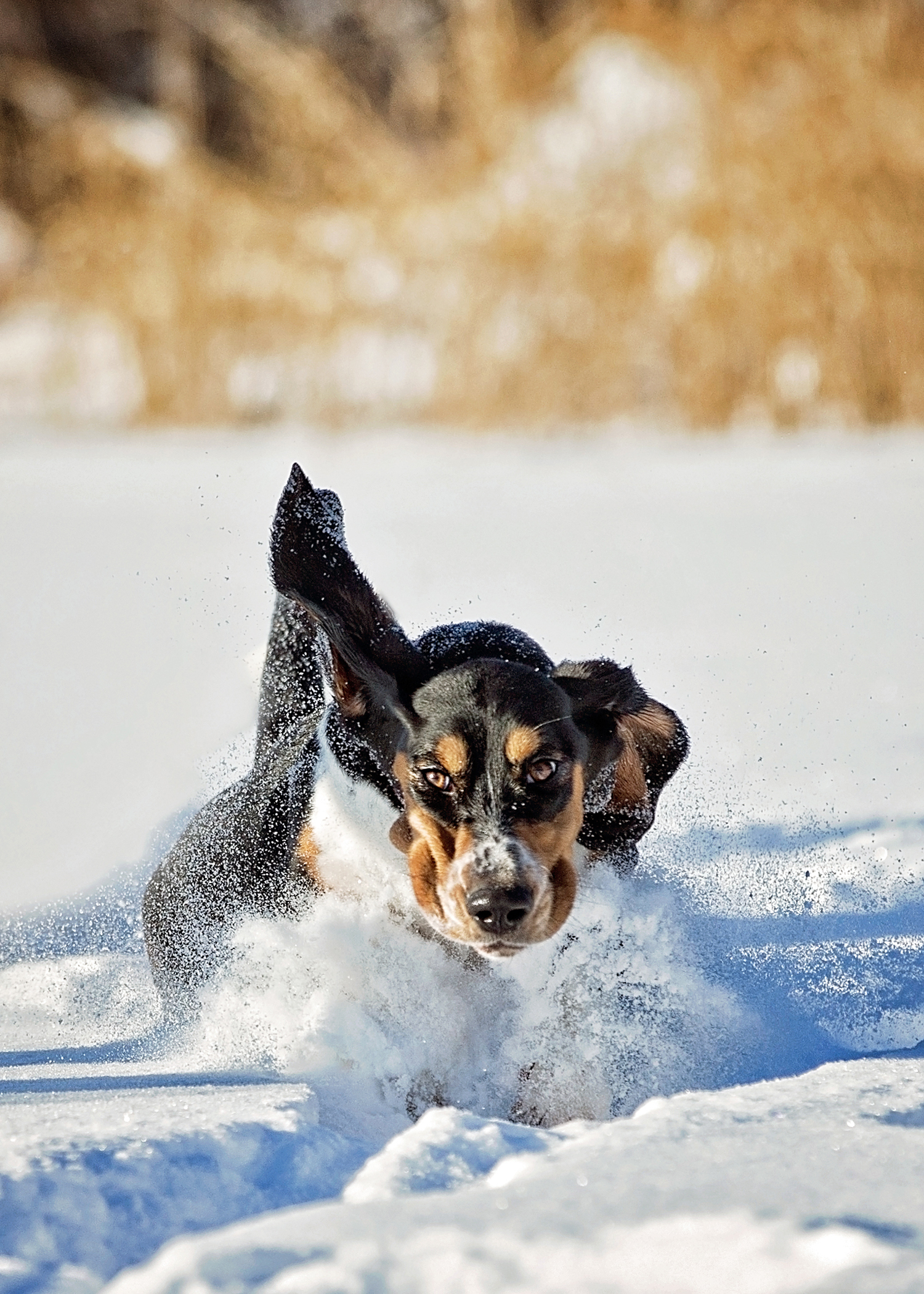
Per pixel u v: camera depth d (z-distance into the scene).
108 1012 6.39
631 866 6.00
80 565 18.58
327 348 27.27
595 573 16.30
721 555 17.45
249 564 18.47
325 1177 3.61
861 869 7.16
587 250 25.56
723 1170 3.07
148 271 27.94
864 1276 2.39
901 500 20.36
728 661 12.56
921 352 24.50
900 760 9.54
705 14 26.66
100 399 28.53
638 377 25.69
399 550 17.62
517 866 5.09
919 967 5.93
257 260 27.62
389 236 27.09
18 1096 4.54
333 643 5.64
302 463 24.58
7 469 25.11
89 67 40.00
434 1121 3.60
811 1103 3.76
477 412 26.30
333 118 28.69
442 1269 2.55
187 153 28.36
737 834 7.75
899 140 24.25
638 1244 2.59
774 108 25.09
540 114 27.39
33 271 30.25
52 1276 3.08
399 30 36.91
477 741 5.32
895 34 24.72
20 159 30.88
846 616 14.36
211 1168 3.51
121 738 11.49
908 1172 3.05
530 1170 3.12
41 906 7.87
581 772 5.54
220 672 13.70
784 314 24.73
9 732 11.97
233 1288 2.50
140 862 8.46
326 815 5.72
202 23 34.75
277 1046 5.38
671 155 25.66
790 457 23.47
